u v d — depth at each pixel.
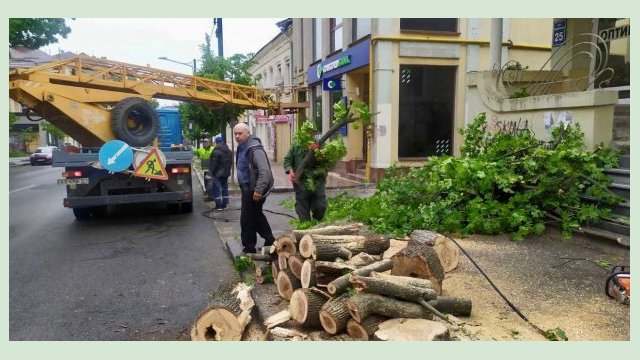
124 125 10.01
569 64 12.60
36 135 48.03
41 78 9.41
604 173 7.55
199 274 6.45
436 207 7.39
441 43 14.51
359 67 15.70
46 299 5.55
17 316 5.06
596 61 12.11
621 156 7.79
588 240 6.61
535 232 7.05
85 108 9.79
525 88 11.05
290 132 25.91
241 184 6.49
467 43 14.70
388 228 7.26
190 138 21.39
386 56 14.22
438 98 14.91
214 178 11.55
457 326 4.10
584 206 6.96
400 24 14.43
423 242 5.51
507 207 7.25
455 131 14.95
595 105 8.01
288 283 4.91
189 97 12.12
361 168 16.59
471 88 11.55
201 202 13.38
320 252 4.62
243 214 6.54
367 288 3.85
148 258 7.28
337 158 7.21
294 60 24.38
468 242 6.79
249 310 4.55
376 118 14.46
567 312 4.44
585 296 4.80
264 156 6.40
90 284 6.08
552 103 8.89
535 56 15.78
